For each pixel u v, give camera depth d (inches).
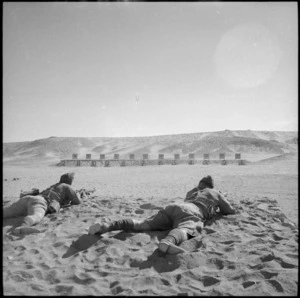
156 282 124.3
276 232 183.5
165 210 185.8
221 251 153.3
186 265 138.7
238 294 113.1
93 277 128.7
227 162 1175.0
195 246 160.4
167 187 472.1
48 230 191.0
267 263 135.7
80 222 209.2
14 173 826.2
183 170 868.6
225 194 251.1
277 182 507.5
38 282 126.0
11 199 290.7
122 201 278.7
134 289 119.4
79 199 253.1
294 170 756.0
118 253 153.1
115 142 2758.4
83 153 2400.3
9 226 199.5
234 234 176.6
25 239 175.8
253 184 485.7
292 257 142.6
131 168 997.8
